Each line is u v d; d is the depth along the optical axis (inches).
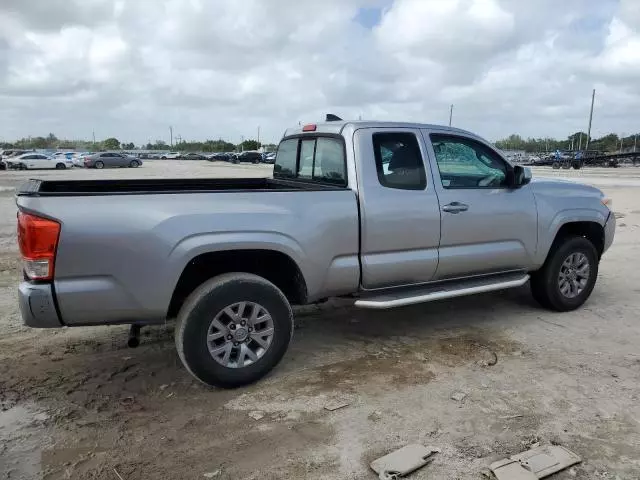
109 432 131.3
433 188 182.9
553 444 125.8
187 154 3499.0
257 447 125.3
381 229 171.3
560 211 213.3
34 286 131.6
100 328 202.4
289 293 173.5
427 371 165.6
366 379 160.1
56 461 119.5
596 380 159.0
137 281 138.6
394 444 126.1
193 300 145.4
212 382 149.4
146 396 149.8
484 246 195.8
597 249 237.9
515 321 212.5
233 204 149.9
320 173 189.9
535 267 213.0
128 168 1881.2
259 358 154.9
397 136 179.2
